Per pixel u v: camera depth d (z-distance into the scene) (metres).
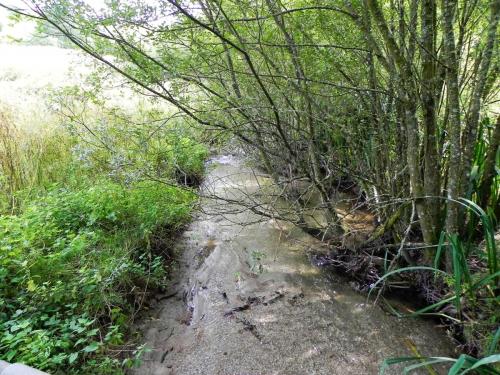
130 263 2.88
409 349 2.35
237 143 4.05
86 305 2.48
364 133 3.33
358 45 2.57
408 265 2.94
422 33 2.06
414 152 2.31
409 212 2.92
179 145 3.27
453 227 2.35
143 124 2.96
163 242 3.62
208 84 3.27
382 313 2.68
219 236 3.86
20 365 1.50
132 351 2.40
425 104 2.19
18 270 2.57
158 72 2.47
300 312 2.72
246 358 2.34
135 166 3.26
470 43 2.39
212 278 3.19
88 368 2.10
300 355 2.34
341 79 2.91
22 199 3.79
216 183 5.06
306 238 3.70
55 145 4.67
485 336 2.18
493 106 3.14
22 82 6.29
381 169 3.12
